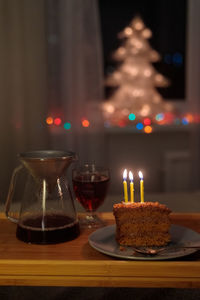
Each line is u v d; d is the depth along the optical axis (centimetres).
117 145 310
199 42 300
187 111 320
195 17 300
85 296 121
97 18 289
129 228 88
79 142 292
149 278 77
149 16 318
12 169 281
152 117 305
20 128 279
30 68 277
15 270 78
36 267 78
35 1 274
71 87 288
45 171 89
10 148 280
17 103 276
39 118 281
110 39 314
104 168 104
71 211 95
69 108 289
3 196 279
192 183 308
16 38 272
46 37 283
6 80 275
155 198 164
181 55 323
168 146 313
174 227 99
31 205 92
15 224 105
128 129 299
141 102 301
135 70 291
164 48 322
